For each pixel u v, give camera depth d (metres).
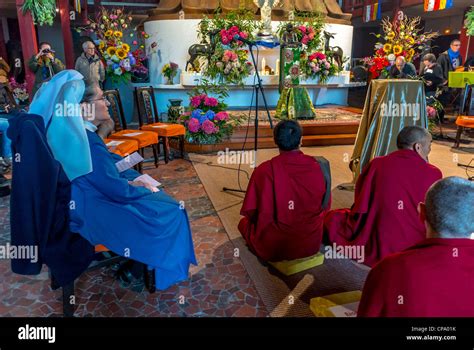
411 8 10.03
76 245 2.00
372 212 2.44
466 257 1.03
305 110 6.32
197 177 4.43
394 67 6.25
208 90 6.36
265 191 2.44
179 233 2.14
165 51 7.38
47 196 1.84
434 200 1.08
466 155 5.38
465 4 9.75
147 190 2.15
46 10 5.34
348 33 8.05
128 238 1.98
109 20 6.26
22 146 1.78
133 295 2.23
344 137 6.04
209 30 6.73
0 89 5.47
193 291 2.28
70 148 1.87
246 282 2.37
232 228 3.11
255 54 7.44
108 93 4.57
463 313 1.03
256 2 6.89
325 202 2.62
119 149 3.69
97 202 1.98
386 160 2.39
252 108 7.46
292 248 2.45
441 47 12.32
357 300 1.98
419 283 1.03
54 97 1.88
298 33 6.67
